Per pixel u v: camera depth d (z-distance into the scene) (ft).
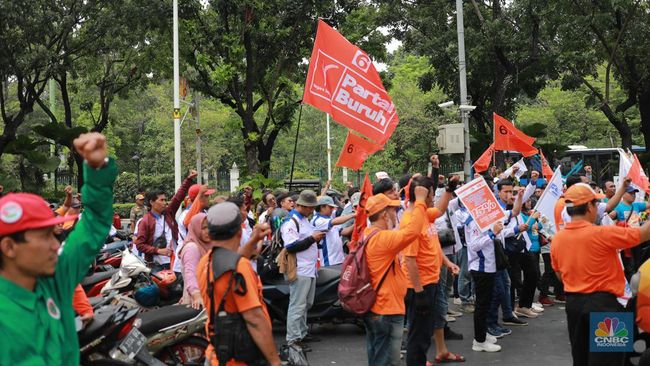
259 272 31.19
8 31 77.66
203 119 150.51
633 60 79.77
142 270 24.76
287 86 81.41
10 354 8.88
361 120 28.71
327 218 29.04
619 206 39.14
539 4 71.67
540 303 38.45
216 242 14.03
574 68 80.48
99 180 9.93
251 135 74.90
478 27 85.30
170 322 21.47
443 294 26.09
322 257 32.94
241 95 82.84
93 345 17.76
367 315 18.92
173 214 31.99
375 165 149.59
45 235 9.29
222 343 13.55
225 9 72.90
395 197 22.50
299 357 15.85
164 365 19.25
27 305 9.15
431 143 140.15
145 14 73.61
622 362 18.49
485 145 83.41
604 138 146.30
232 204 14.23
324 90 28.89
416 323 21.62
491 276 27.30
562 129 147.64
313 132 175.11
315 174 172.86
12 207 9.07
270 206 39.06
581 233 18.70
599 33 76.07
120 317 18.34
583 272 18.62
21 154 80.33
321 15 76.69
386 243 18.48
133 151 177.27
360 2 78.79
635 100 81.00
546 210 31.09
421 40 87.25
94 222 10.14
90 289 27.84
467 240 27.73
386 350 18.93
